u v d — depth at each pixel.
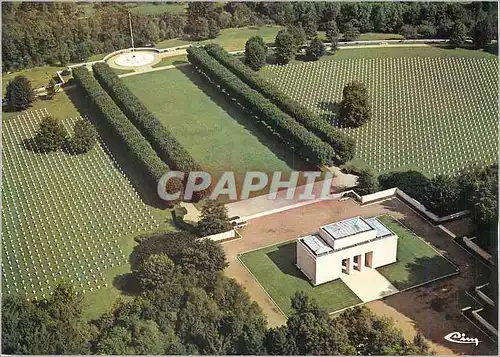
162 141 193.00
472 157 190.75
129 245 160.12
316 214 170.12
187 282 141.50
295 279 148.88
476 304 140.88
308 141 189.62
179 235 156.25
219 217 162.25
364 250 148.00
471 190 162.88
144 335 130.75
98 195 178.88
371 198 174.50
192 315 133.38
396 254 153.62
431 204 167.62
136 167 190.12
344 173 187.00
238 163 191.62
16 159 197.25
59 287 140.00
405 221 165.62
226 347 129.25
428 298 142.75
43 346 130.88
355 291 144.88
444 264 151.50
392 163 190.00
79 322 136.00
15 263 156.25
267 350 128.12
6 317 134.62
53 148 199.62
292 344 127.00
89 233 164.62
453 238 158.88
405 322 137.12
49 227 167.38
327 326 128.25
